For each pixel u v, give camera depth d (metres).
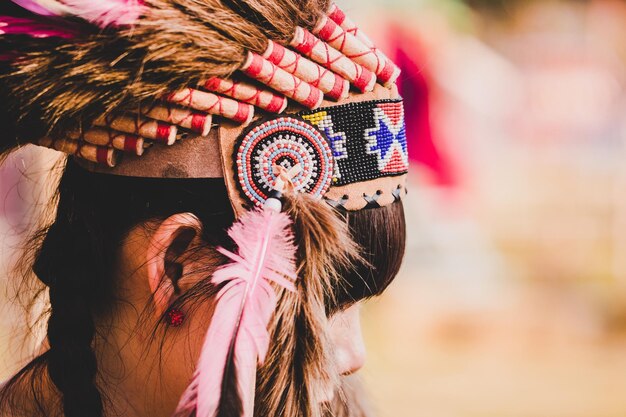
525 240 11.16
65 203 1.26
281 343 1.16
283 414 1.17
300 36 1.14
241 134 1.14
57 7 1.09
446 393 6.18
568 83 12.93
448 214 9.54
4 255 1.70
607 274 10.22
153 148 1.14
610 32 13.34
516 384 6.46
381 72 1.21
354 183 1.21
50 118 1.11
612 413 5.76
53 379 1.25
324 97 1.18
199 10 1.09
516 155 12.38
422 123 7.79
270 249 1.12
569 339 7.80
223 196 1.16
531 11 13.47
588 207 11.52
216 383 1.08
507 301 9.08
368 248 1.24
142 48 1.07
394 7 7.25
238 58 1.10
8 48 1.10
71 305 1.24
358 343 1.34
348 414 1.66
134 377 1.23
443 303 8.84
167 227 1.15
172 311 1.18
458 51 9.26
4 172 1.89
